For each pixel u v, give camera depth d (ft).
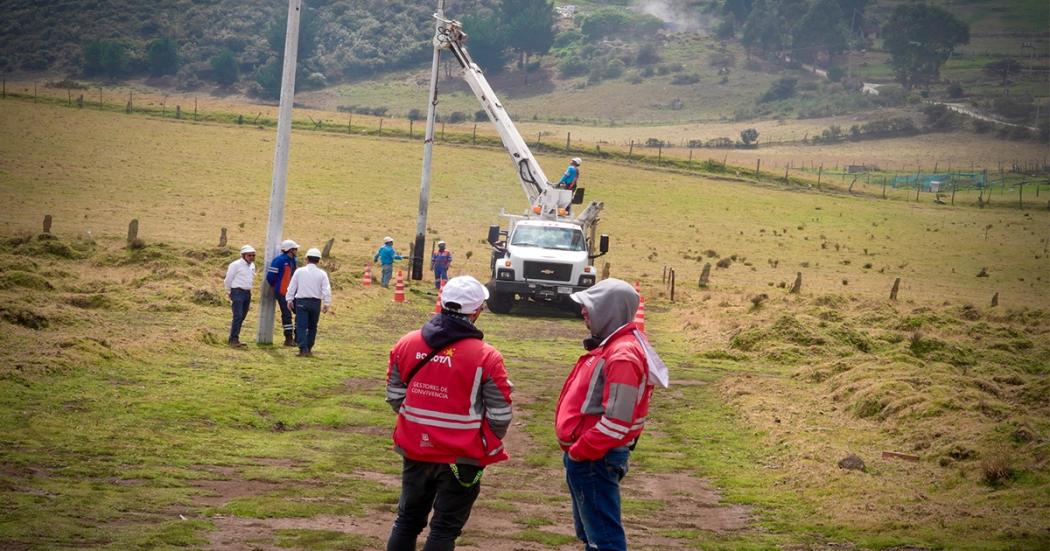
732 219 248.93
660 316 103.35
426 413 19.86
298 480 32.42
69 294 74.79
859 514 31.55
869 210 286.46
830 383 56.18
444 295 20.13
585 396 19.44
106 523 25.16
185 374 49.93
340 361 59.98
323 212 204.33
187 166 250.37
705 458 41.09
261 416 43.06
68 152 256.11
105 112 340.59
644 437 45.09
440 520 20.24
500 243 110.93
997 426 41.16
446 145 322.14
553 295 101.09
